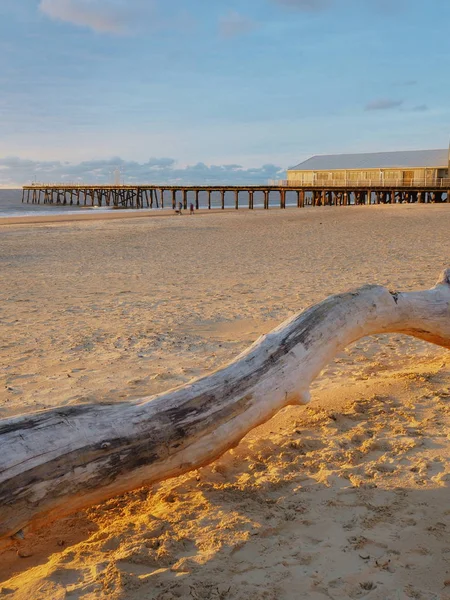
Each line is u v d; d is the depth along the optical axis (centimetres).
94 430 281
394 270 1312
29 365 646
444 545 272
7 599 245
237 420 329
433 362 594
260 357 354
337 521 296
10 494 251
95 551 280
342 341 400
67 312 957
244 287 1162
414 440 392
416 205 4500
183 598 240
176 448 304
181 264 1623
